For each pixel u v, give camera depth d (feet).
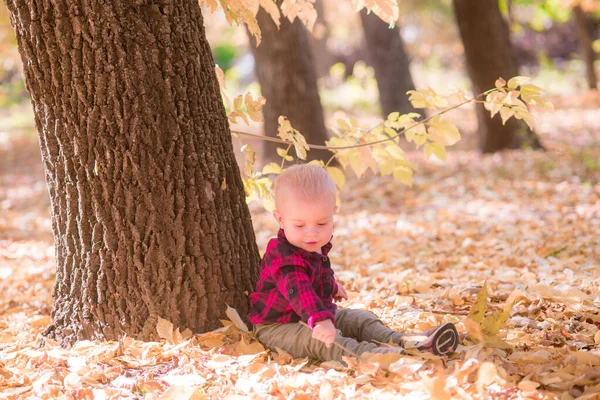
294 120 43.50
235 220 13.37
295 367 10.98
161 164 12.30
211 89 13.14
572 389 9.75
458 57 143.54
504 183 37.35
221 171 13.12
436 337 10.78
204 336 12.30
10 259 27.43
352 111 95.40
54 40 11.96
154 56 12.14
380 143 16.38
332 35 133.49
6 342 15.10
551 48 131.75
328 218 11.46
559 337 12.29
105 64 11.93
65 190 12.58
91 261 12.54
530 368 10.54
